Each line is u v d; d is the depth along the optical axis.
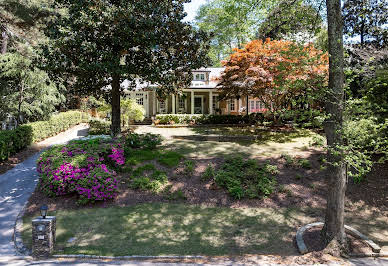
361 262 5.00
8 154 11.13
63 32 9.38
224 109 24.44
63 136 16.69
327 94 5.64
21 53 12.64
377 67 9.79
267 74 12.81
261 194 8.09
